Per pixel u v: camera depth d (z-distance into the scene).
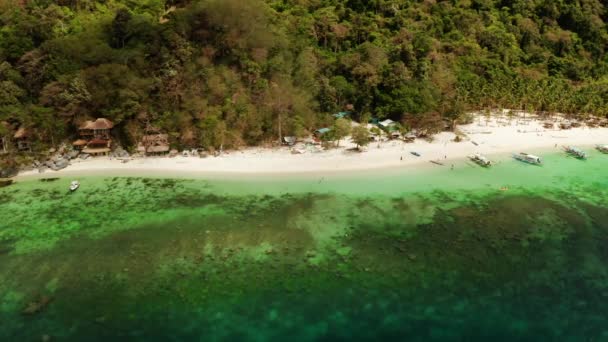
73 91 68.75
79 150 68.12
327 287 37.25
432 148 74.62
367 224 48.31
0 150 64.81
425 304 35.34
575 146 79.44
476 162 69.19
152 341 31.05
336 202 53.81
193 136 70.69
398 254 42.38
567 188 59.88
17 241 44.12
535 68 122.12
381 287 37.38
